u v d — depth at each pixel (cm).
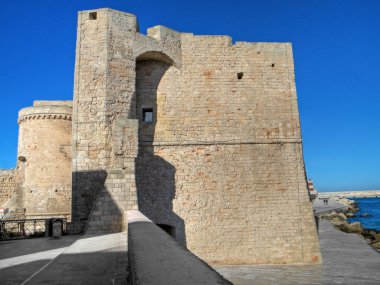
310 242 1875
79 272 677
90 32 1814
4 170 3052
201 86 1997
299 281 1462
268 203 1902
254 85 2038
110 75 1770
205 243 1822
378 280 1485
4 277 652
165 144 1912
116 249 960
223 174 1911
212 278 222
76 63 1778
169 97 1972
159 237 476
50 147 2694
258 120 1997
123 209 1463
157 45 1923
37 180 2639
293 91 2066
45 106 2739
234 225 1856
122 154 1594
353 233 3378
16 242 1245
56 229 1384
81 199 1658
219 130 1958
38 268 728
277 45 2116
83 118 1733
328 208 6706
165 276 233
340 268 1747
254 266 1792
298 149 1995
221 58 2042
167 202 1844
